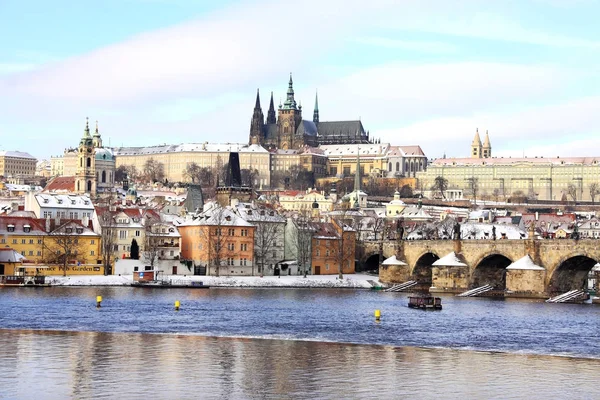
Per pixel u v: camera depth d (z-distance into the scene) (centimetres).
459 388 17900
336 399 16788
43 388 17088
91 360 19912
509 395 17388
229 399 16625
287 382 18112
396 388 17762
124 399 16425
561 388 18050
